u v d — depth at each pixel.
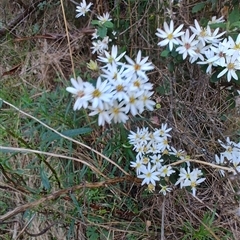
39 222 0.36
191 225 0.34
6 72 0.44
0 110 0.41
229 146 0.33
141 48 0.38
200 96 0.37
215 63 0.28
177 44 0.29
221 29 0.33
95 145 0.36
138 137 0.33
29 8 0.46
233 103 0.35
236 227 0.34
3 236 0.37
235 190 0.35
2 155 0.38
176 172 0.33
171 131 0.36
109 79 0.25
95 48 0.37
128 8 0.38
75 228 0.35
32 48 0.46
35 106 0.40
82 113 0.37
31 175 0.37
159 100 0.36
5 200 0.38
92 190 0.35
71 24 0.45
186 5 0.36
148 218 0.36
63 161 0.37
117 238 0.36
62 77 0.42
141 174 0.33
